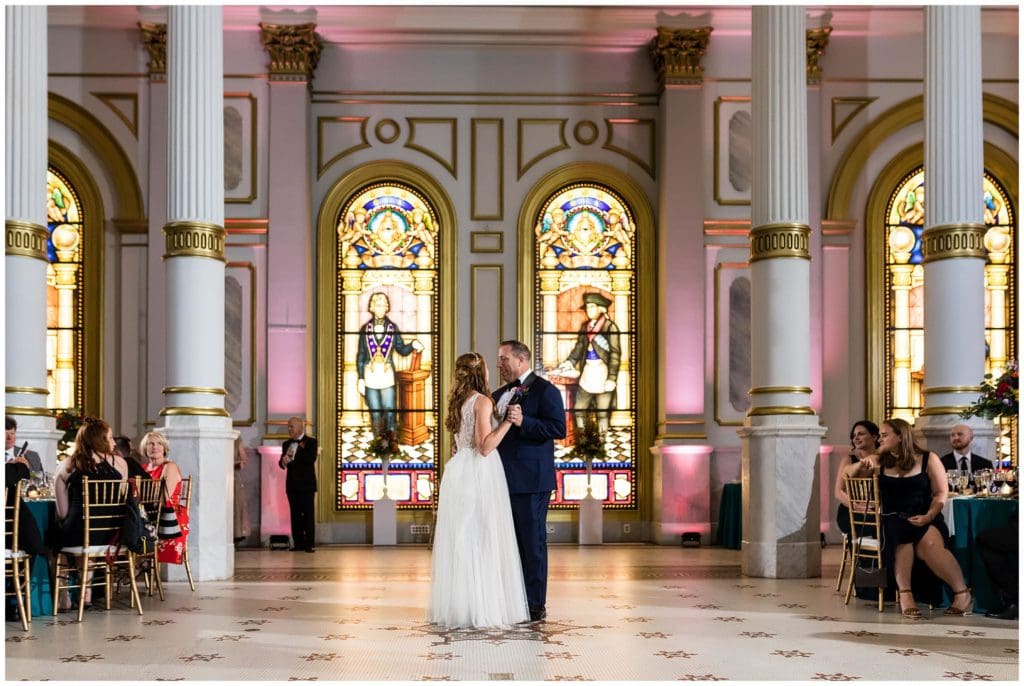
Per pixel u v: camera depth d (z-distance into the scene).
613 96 15.05
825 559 12.17
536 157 15.01
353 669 5.72
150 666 5.80
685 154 14.59
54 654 6.15
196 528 9.80
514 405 7.05
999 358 14.87
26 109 9.88
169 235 10.12
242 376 14.29
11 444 8.22
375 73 14.98
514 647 6.35
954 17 11.01
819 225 14.73
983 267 10.93
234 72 14.48
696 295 14.52
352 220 14.95
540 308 14.98
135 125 14.55
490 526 7.05
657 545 14.30
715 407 14.52
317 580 9.88
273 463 14.10
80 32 14.56
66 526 7.43
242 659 5.99
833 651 6.25
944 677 5.54
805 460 10.26
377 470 14.76
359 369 14.84
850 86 14.92
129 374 14.45
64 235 14.56
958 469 9.16
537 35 14.94
